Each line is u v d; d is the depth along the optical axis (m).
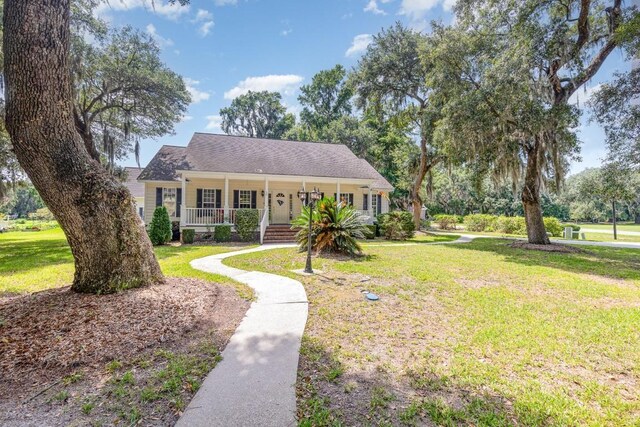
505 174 12.52
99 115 16.31
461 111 11.06
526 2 10.67
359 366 3.05
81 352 3.14
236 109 40.97
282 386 2.66
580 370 3.03
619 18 9.98
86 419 2.23
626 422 2.28
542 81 10.60
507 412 2.37
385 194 20.17
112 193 4.84
